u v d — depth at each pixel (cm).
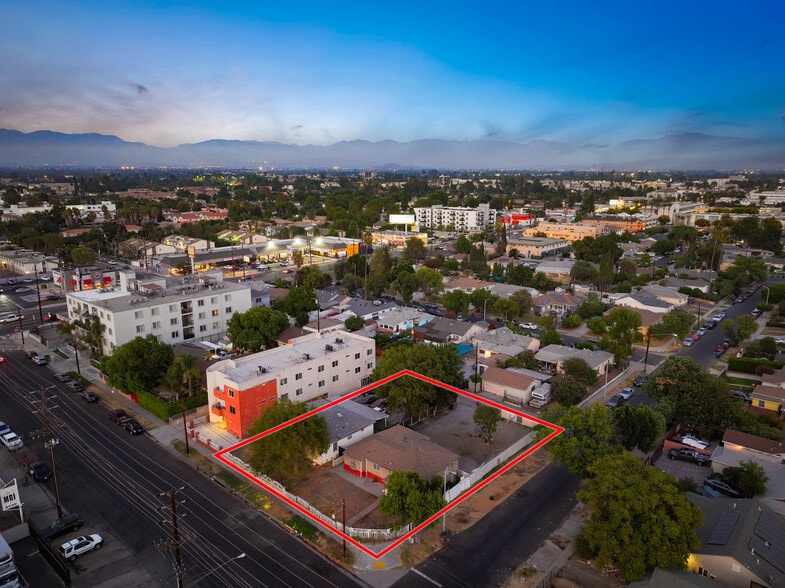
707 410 6372
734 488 5200
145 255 16588
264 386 6450
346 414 6419
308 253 18962
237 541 4541
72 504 5044
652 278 15050
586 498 4294
